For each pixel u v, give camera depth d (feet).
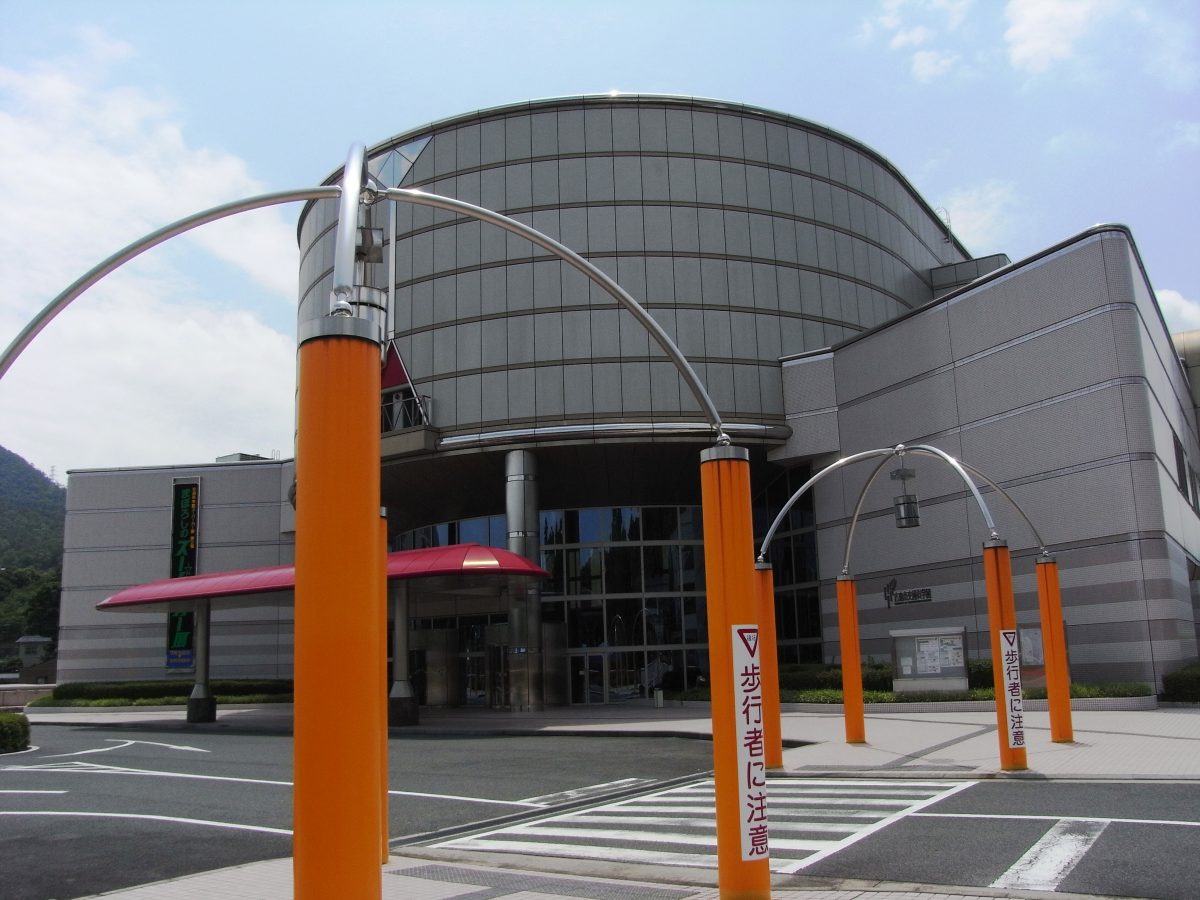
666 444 111.75
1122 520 84.38
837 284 122.42
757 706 25.30
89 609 171.22
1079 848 30.78
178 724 112.57
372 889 17.24
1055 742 59.16
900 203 138.00
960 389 100.07
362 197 24.22
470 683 130.93
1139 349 85.92
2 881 31.83
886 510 107.14
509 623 112.78
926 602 101.19
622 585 126.11
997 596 50.21
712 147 119.55
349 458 18.08
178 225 26.78
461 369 115.34
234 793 53.83
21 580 406.41
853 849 32.68
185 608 122.42
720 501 26.11
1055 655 59.72
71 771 65.82
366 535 18.11
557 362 112.78
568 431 110.52
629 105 119.03
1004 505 94.48
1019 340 94.58
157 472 173.37
